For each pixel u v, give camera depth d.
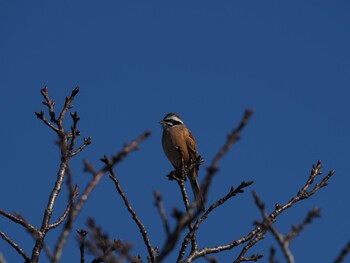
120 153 5.77
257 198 6.09
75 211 5.59
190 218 5.26
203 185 5.38
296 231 6.37
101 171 5.83
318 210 6.41
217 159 5.41
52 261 5.36
